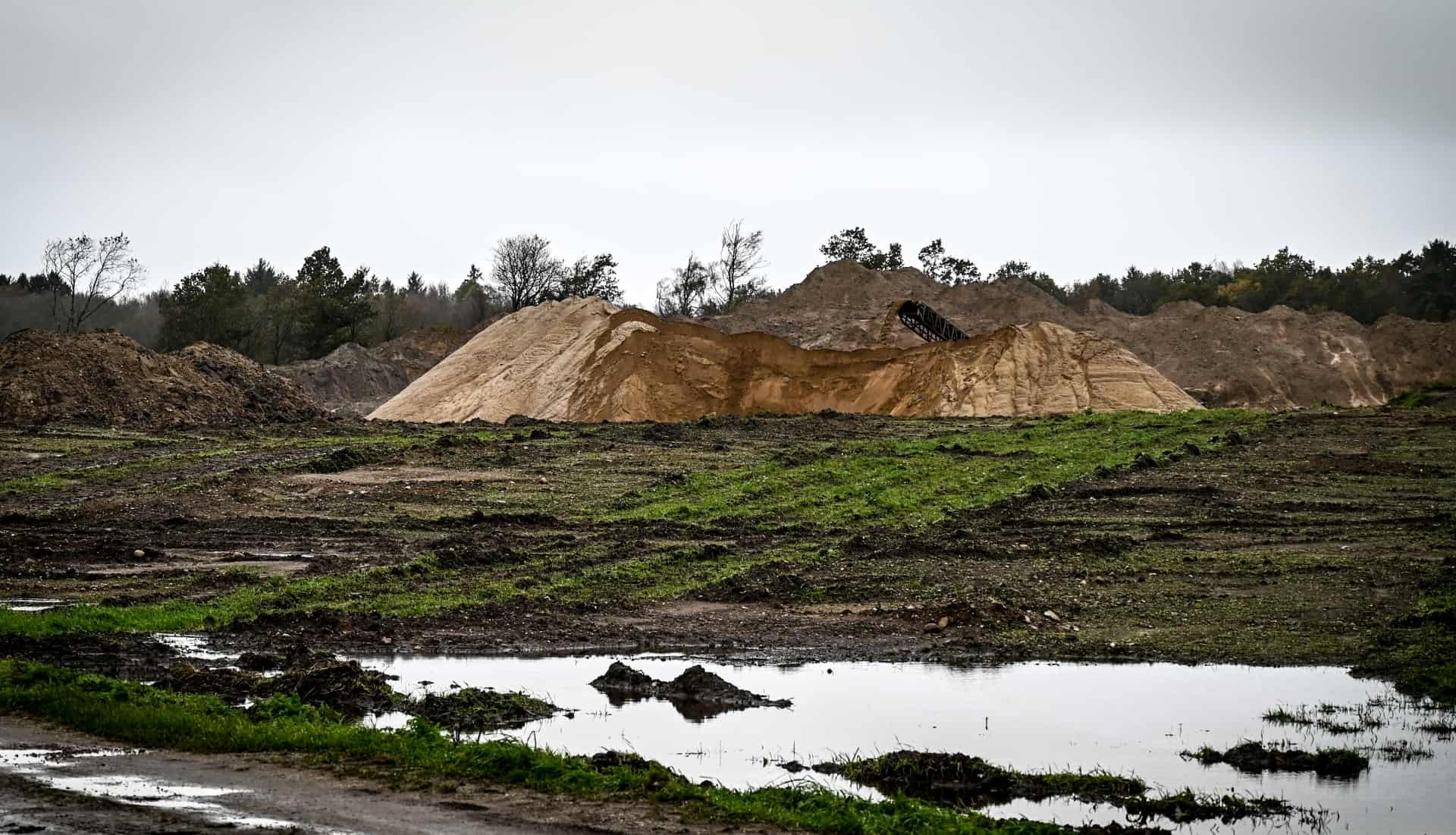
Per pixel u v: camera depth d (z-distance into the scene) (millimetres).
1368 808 14703
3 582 29859
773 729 18219
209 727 15375
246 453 53219
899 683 21375
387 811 12547
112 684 17812
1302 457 48781
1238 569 30922
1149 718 18891
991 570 31328
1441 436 52438
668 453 53219
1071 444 52062
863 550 34000
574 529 38750
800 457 49531
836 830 12352
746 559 33250
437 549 34188
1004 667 22672
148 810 12312
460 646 24422
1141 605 27500
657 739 17562
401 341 133875
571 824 12273
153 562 33188
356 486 45844
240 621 25219
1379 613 25969
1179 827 14062
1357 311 163875
